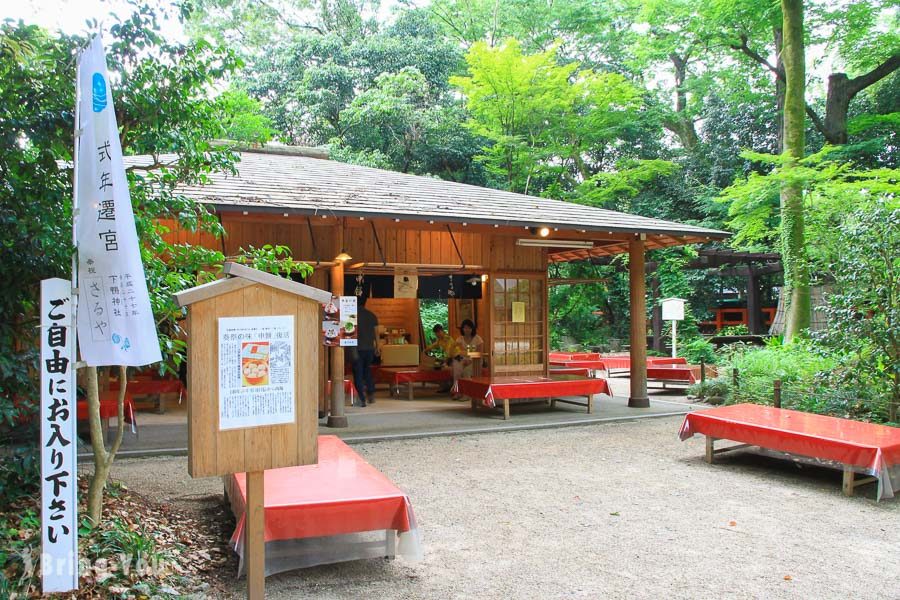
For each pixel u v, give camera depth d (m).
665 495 5.77
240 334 3.10
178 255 4.77
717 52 20.56
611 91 20.38
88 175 3.20
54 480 3.08
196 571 3.88
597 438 8.36
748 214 16.14
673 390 13.48
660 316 20.64
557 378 10.55
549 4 23.91
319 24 26.17
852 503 5.55
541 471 6.61
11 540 3.64
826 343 8.80
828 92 18.22
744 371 11.24
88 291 3.15
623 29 24.61
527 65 19.59
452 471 6.59
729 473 6.56
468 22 25.11
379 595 3.69
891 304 7.98
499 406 10.84
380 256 10.51
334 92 22.58
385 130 22.34
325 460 4.96
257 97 23.59
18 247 3.90
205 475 3.00
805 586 3.86
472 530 4.81
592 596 3.71
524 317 11.54
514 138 20.20
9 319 4.05
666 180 23.19
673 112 23.59
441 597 3.67
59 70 3.92
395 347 14.34
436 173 23.34
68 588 3.08
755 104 22.19
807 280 13.34
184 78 4.21
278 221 8.48
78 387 5.59
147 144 4.23
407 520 3.98
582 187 21.06
